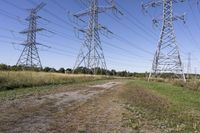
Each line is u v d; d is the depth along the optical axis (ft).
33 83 100.89
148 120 43.93
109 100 67.92
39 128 34.04
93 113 47.62
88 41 216.95
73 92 83.87
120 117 44.98
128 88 115.85
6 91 76.28
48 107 50.75
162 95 94.58
